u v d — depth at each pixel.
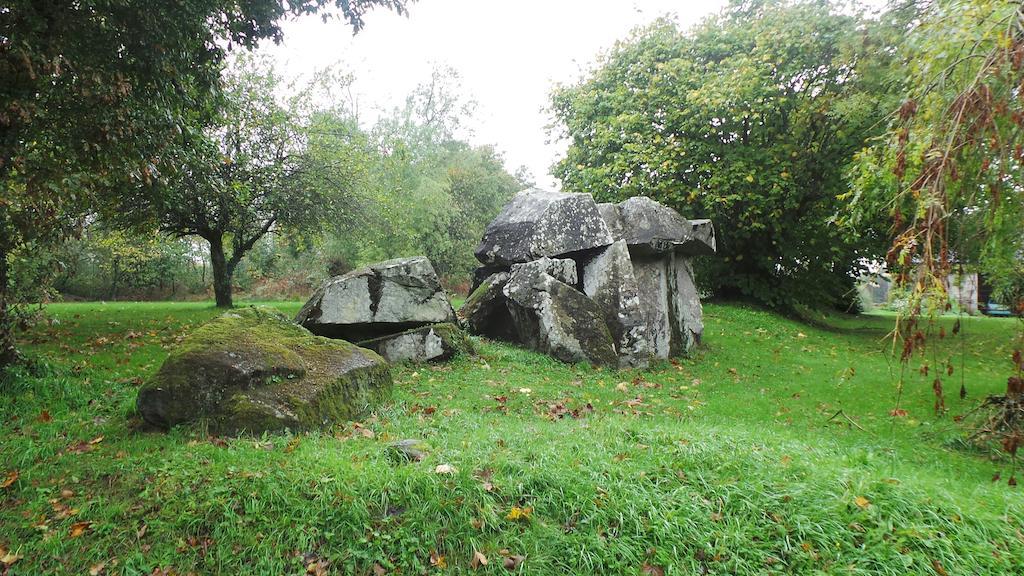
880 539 4.11
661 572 4.04
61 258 8.77
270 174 16.58
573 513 4.45
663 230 11.84
